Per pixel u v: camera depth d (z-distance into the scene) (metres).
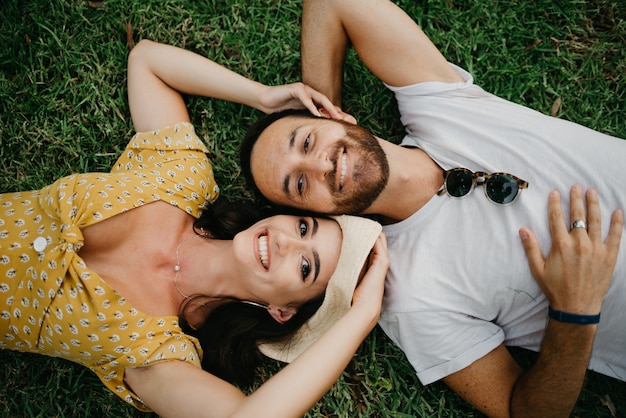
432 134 1.96
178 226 1.94
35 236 1.74
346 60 2.30
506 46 2.32
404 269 1.90
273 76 2.31
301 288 1.83
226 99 2.18
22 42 2.25
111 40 2.29
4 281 1.72
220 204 2.11
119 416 2.15
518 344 2.01
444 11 2.29
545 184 1.82
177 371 1.72
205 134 2.29
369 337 2.21
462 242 1.85
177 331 1.82
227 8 2.31
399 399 2.19
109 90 2.28
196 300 1.94
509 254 1.81
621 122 2.27
